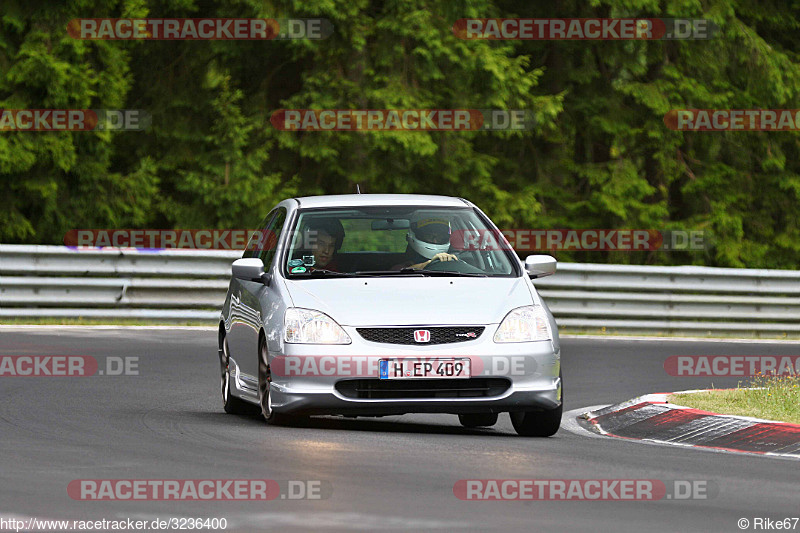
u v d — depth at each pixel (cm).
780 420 3916
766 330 8069
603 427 4116
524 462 3095
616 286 7888
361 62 9638
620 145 10769
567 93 10744
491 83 9569
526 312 3681
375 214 4038
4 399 4241
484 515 2433
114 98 9100
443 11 9644
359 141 9700
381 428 3881
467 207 4141
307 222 3994
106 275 7281
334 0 9431
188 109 10175
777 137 11438
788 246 11512
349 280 3788
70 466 2902
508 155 10988
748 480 2953
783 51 11594
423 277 3816
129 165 10188
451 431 3916
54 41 8719
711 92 10962
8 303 6962
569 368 5794
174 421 3800
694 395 4441
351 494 2606
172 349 5947
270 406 3647
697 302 7944
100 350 5806
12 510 2391
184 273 7325
